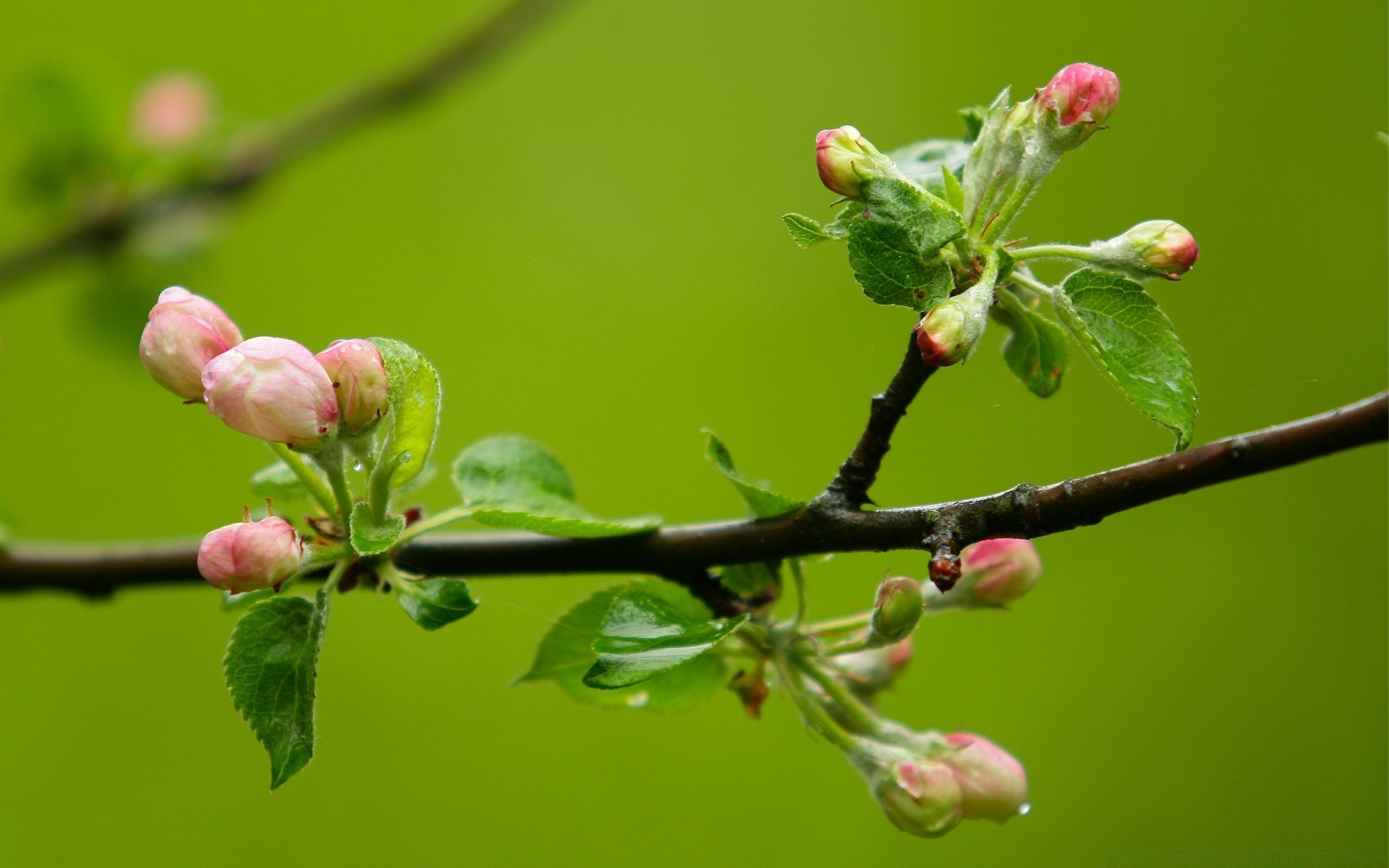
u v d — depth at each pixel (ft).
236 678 2.70
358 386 2.70
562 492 2.85
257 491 2.79
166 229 3.60
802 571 2.79
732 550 2.77
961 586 2.81
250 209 3.55
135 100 3.55
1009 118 2.69
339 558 2.74
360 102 3.39
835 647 2.77
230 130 3.59
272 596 2.76
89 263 3.52
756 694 2.82
